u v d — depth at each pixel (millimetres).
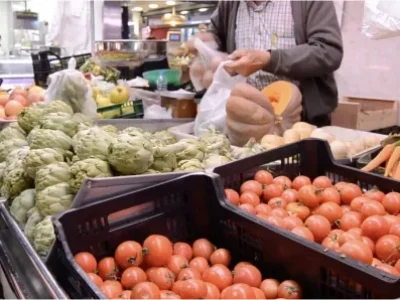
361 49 3734
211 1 4598
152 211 1136
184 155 1464
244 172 1454
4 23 6352
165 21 6039
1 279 1358
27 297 928
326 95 2449
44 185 1227
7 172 1425
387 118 3402
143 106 2682
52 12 5125
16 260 1098
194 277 982
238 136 2000
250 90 1983
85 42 4867
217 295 923
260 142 1935
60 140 1430
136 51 3371
